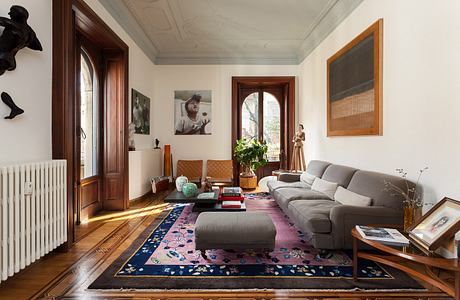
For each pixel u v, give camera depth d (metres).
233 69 6.58
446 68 2.29
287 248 2.86
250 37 5.64
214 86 6.59
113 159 4.48
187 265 2.46
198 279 2.21
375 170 3.31
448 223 1.75
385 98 3.12
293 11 4.50
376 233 2.09
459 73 2.17
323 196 3.63
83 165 4.00
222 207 3.71
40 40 2.56
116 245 2.94
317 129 5.30
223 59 6.57
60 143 2.73
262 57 6.55
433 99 2.42
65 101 2.76
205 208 3.70
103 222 3.81
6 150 2.16
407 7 2.74
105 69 4.48
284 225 3.68
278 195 4.07
